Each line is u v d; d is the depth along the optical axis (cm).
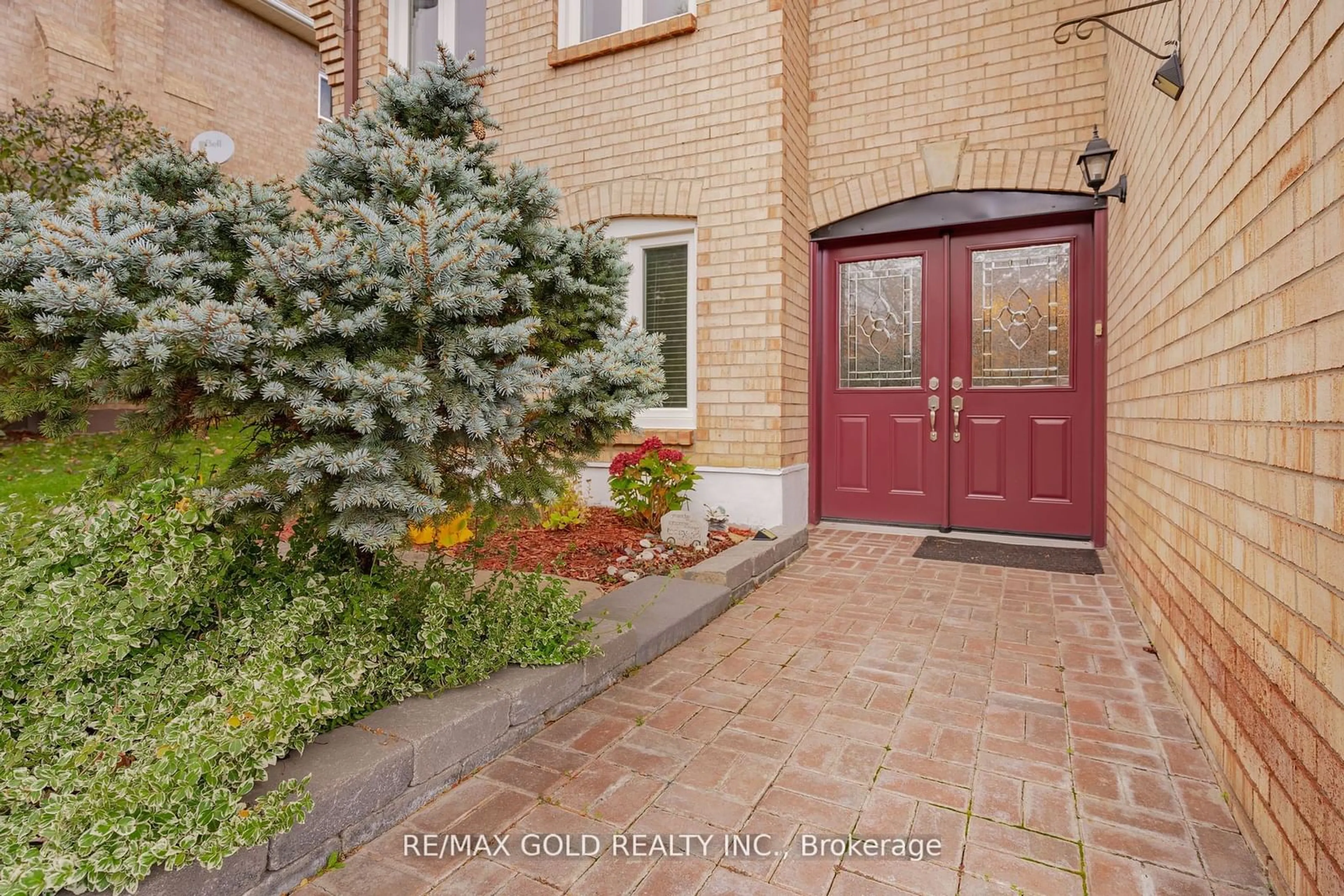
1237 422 200
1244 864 167
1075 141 482
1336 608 137
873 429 573
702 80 534
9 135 760
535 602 258
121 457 212
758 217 516
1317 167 151
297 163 1315
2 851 133
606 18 592
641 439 550
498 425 223
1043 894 157
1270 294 177
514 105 612
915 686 270
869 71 542
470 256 203
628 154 564
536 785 202
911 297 558
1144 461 343
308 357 197
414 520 211
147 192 227
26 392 190
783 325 516
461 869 167
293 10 1243
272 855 154
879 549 500
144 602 177
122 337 167
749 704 255
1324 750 140
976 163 507
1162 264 307
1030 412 523
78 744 170
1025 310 523
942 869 166
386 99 265
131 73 1046
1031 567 444
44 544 186
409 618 237
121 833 134
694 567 382
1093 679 275
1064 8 483
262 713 158
